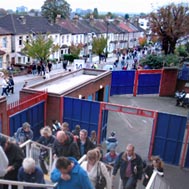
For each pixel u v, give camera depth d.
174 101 31.27
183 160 16.39
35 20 55.81
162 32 41.16
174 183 14.70
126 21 92.88
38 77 38.94
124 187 8.08
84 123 18.70
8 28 49.06
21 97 19.08
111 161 10.38
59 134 7.32
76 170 4.84
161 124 16.64
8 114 15.48
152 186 6.43
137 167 8.04
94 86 23.64
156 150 17.09
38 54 43.75
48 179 7.25
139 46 85.38
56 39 57.25
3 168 5.34
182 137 16.38
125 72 31.83
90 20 73.56
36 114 18.03
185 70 32.50
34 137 18.11
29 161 5.31
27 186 4.62
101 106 18.00
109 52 71.00
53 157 7.59
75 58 55.59
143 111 17.00
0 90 29.88
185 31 40.31
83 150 8.98
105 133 19.64
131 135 20.70
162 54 39.66
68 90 19.55
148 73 32.34
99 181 6.23
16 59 49.72
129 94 32.81
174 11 40.34
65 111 18.89
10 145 5.99
